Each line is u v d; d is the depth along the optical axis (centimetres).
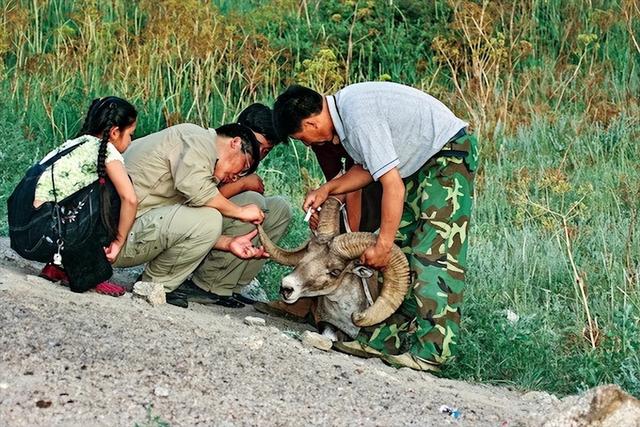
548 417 679
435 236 864
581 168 1451
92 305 838
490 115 1543
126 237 879
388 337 884
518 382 909
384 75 1502
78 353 726
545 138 1522
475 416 750
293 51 1638
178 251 904
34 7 1636
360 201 925
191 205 902
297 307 970
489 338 938
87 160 863
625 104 1602
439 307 862
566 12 1761
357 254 871
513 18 1723
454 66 1662
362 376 804
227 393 709
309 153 1449
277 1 1689
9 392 655
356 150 846
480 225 1308
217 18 1591
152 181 911
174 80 1525
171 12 1555
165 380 710
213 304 974
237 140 905
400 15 1706
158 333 797
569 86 1669
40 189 860
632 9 1745
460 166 866
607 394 649
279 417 682
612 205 1369
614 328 1017
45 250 855
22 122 1416
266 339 846
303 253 917
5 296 810
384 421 700
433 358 866
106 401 664
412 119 851
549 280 1162
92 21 1555
